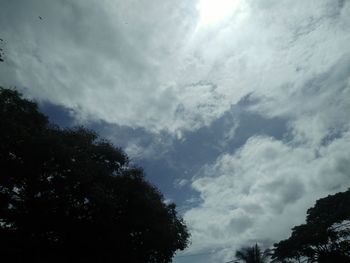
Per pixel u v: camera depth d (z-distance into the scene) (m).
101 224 17.50
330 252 35.69
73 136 18.97
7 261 16.17
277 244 40.28
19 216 16.86
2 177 16.12
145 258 20.11
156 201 19.69
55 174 16.73
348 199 37.38
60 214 17.08
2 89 17.06
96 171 17.94
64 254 17.70
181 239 22.42
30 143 15.92
